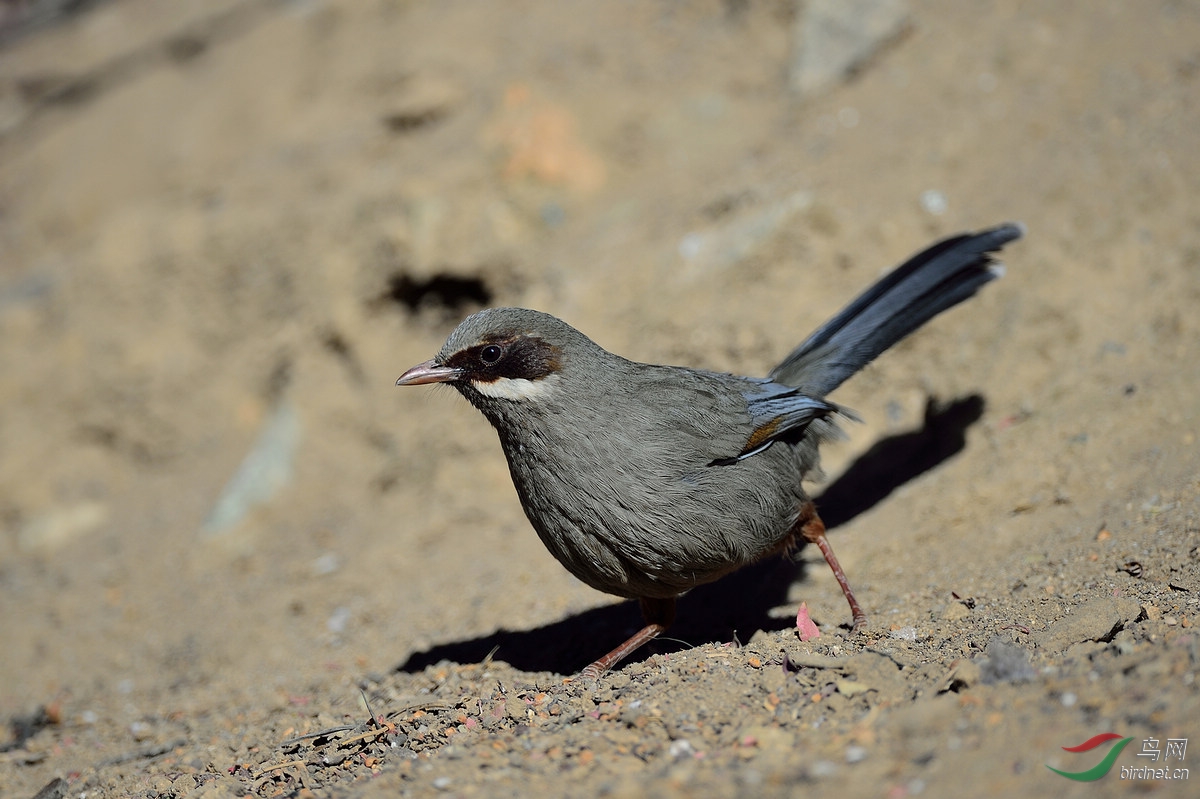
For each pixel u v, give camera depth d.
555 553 8.76
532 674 9.18
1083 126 12.73
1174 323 10.69
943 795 5.55
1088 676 6.41
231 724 9.74
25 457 16.48
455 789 6.45
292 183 17.19
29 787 9.24
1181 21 13.63
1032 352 11.23
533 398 8.37
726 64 15.95
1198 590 7.79
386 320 15.43
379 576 12.61
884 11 14.98
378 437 14.81
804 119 14.52
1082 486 9.66
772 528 8.84
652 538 8.30
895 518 10.54
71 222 19.66
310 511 14.42
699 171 14.81
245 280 16.45
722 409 8.71
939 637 8.16
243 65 20.36
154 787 8.29
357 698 9.48
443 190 15.20
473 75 17.14
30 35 25.45
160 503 15.55
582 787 6.29
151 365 16.58
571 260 14.31
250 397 16.28
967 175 12.84
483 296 15.03
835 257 12.77
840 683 7.07
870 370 12.14
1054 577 8.66
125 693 11.42
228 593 13.22
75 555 15.02
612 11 17.33
